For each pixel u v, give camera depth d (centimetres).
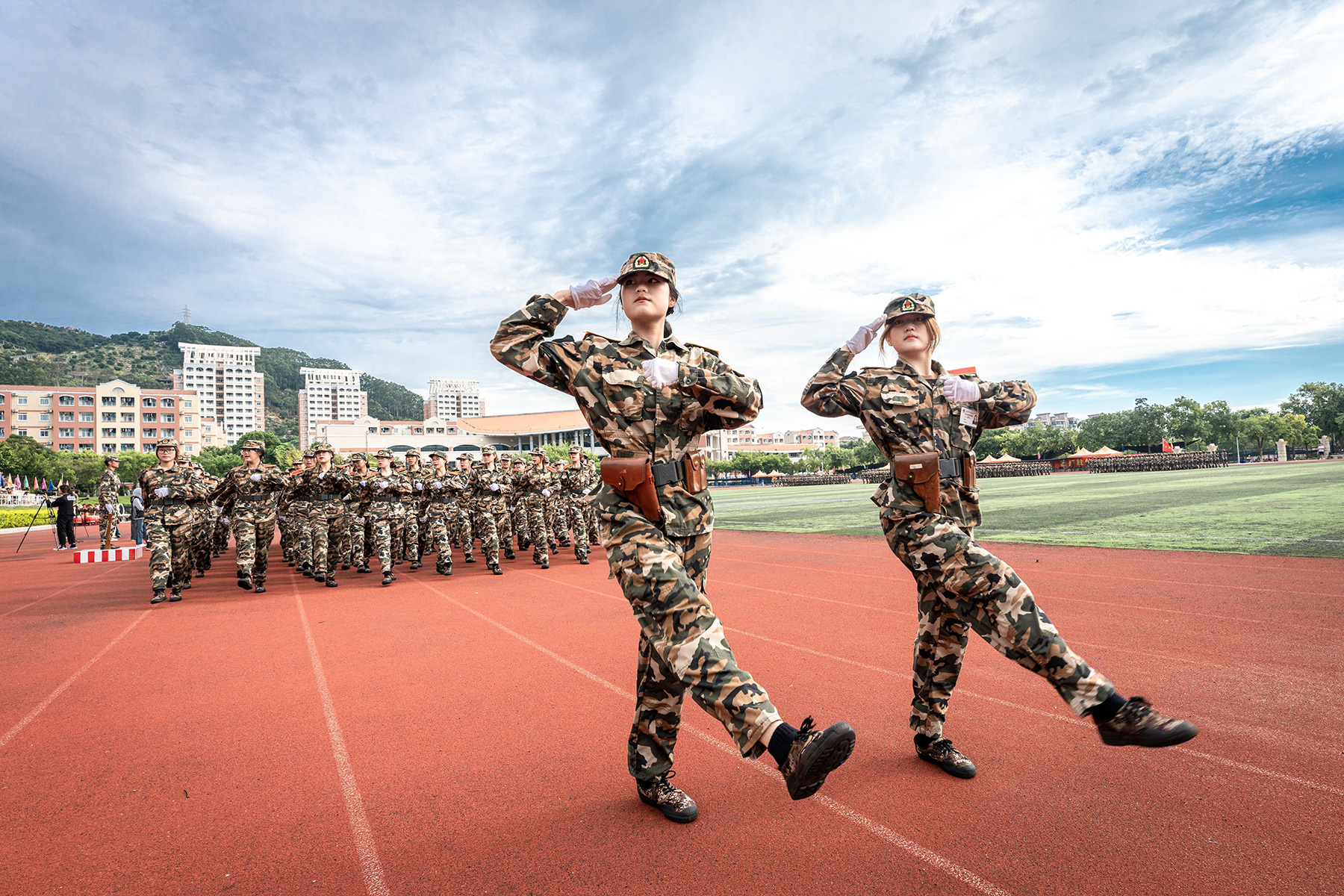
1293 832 250
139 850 269
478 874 244
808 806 284
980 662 483
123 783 332
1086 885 222
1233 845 243
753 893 225
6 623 755
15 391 10381
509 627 661
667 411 256
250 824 289
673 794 280
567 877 240
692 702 428
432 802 303
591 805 294
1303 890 215
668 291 280
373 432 12675
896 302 332
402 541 1285
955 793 290
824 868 239
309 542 1154
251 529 956
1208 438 9275
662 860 248
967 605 275
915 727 319
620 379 259
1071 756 324
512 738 375
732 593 815
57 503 1897
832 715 390
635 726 279
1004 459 8888
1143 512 1614
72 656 595
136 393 11119
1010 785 296
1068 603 674
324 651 591
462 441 13288
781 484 8669
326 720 416
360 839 273
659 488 253
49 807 309
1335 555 871
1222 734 344
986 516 1717
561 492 1420
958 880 228
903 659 506
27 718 433
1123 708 232
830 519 2031
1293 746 326
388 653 578
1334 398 9362
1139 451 9494
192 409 11562
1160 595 692
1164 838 249
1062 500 2223
